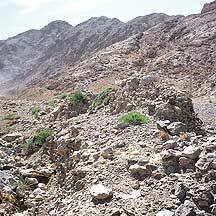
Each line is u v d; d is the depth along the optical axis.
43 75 100.56
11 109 33.22
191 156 11.84
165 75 46.12
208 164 11.36
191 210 9.94
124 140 14.51
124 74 51.81
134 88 18.14
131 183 11.70
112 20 123.00
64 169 15.08
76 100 22.28
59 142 16.81
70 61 102.06
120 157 13.28
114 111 18.20
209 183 10.83
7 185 15.45
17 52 154.88
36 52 151.25
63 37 124.25
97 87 48.56
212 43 50.56
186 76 44.22
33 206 13.89
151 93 16.97
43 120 24.53
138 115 15.83
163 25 65.50
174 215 9.88
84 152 14.45
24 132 23.80
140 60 55.09
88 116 19.12
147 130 14.79
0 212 13.52
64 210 11.83
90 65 58.59
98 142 15.12
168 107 15.20
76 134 16.89
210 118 21.09
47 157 17.72
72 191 12.80
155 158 12.62
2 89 109.94
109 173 12.41
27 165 17.22
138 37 64.38
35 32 172.25
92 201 11.27
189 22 61.47
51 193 14.53
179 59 48.47
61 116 22.09
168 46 56.59
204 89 39.41
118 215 10.41
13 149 20.14
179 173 11.62
